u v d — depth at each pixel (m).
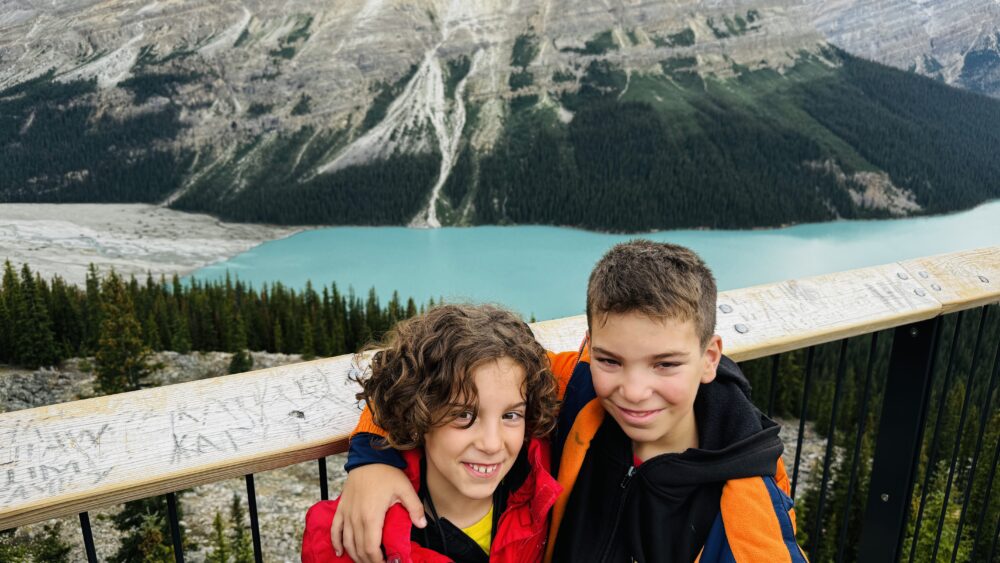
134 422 1.47
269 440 1.53
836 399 2.44
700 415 1.72
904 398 2.56
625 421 1.61
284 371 1.69
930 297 2.37
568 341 2.15
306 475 27.70
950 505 16.84
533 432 1.68
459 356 1.50
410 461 1.65
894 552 2.70
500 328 1.60
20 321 42.88
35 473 1.33
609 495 1.77
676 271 1.52
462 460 1.57
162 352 45.94
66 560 20.78
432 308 1.72
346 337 54.53
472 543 1.71
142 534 20.34
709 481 1.56
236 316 49.28
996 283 2.51
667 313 1.47
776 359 2.20
